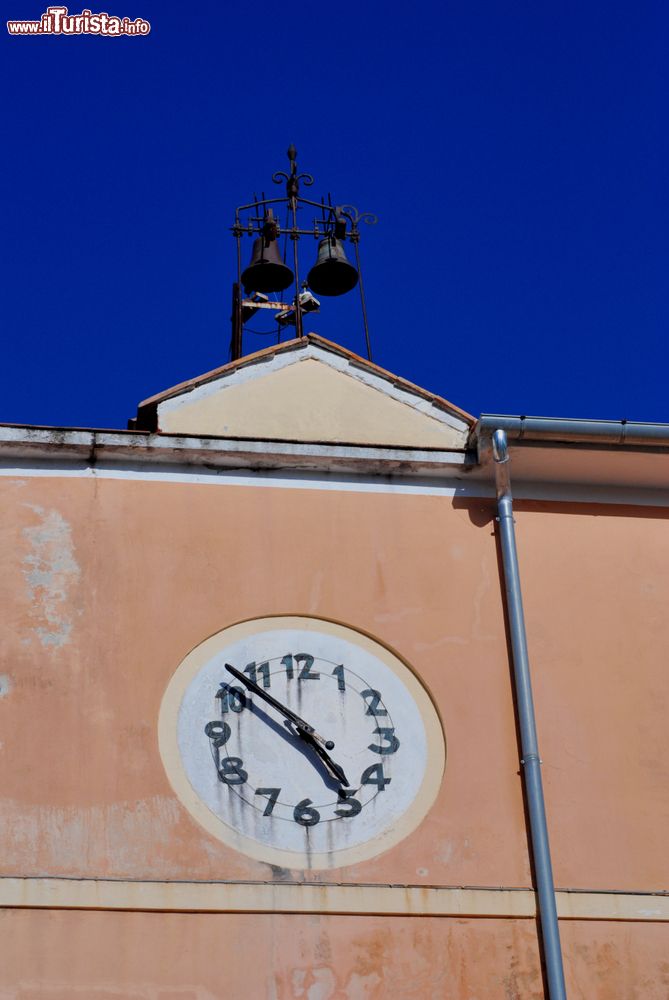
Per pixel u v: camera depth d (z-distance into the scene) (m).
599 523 15.84
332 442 15.77
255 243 19.77
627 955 13.52
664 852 14.09
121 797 13.66
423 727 14.44
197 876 13.38
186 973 12.95
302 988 13.02
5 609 14.47
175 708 14.17
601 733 14.65
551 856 13.93
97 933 13.01
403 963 13.24
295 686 14.45
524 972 13.34
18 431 15.28
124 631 14.50
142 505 15.22
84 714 14.02
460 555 15.43
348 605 14.95
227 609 14.74
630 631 15.26
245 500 15.41
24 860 13.25
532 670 14.91
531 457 15.70
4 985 12.70
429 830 13.89
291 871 13.51
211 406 15.96
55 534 14.94
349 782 14.02
